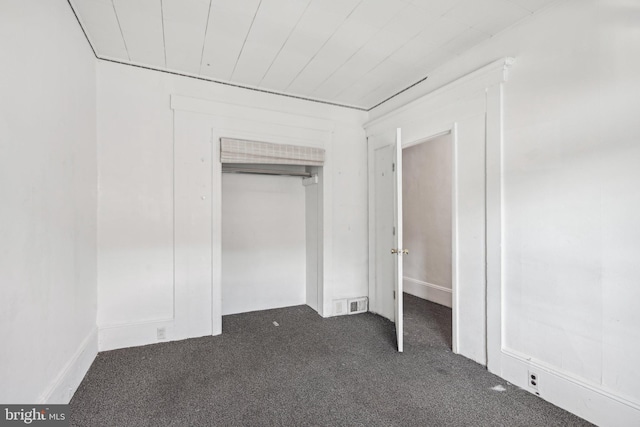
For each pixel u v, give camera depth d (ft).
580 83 5.95
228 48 8.23
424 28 7.36
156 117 9.36
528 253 6.82
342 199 12.29
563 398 6.10
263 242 12.80
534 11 6.67
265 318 11.68
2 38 4.08
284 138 11.24
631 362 5.25
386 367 7.88
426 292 14.51
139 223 9.10
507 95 7.27
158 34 7.58
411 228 15.38
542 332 6.55
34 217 4.91
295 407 6.22
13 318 4.29
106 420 5.77
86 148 7.63
